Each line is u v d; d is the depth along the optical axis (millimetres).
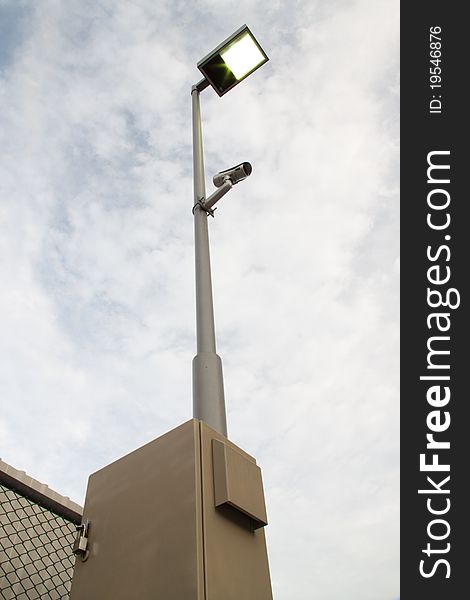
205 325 1868
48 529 1675
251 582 1041
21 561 1536
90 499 1287
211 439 1188
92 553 1154
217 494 1084
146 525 1079
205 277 2070
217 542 1008
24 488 1632
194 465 1088
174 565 955
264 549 1165
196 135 2812
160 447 1206
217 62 2977
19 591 1488
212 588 918
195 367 1741
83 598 1081
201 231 2307
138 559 1034
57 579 1614
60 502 1719
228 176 2393
